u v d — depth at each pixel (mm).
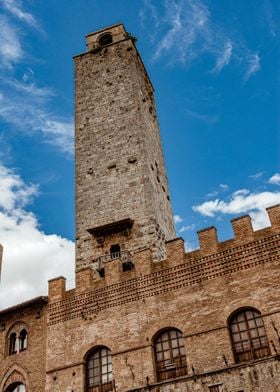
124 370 31625
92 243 42125
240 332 29984
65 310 36062
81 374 32906
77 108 50719
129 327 33031
